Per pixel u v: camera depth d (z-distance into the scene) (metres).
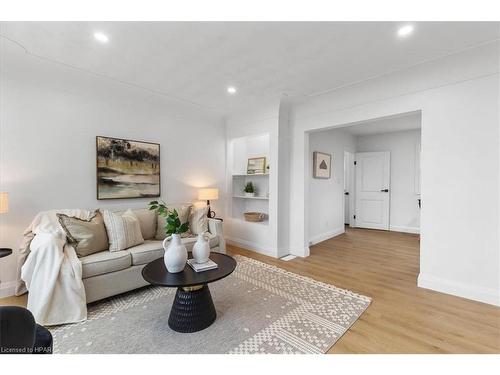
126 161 3.39
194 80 2.99
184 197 4.13
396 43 2.19
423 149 2.68
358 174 6.20
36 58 2.47
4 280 2.50
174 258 1.98
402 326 1.98
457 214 2.50
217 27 1.98
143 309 2.25
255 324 2.00
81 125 3.01
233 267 2.12
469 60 2.37
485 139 2.34
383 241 4.84
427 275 2.69
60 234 2.24
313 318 2.09
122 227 2.66
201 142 4.36
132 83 3.09
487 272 2.35
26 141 2.63
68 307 2.02
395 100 2.87
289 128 4.05
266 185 4.66
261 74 2.82
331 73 2.79
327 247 4.42
